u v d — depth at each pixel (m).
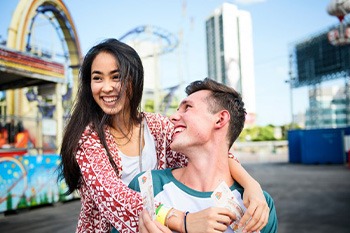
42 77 9.68
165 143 1.68
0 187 7.09
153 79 32.69
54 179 8.38
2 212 7.06
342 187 10.82
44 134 12.12
